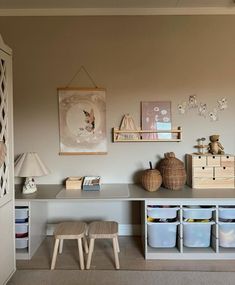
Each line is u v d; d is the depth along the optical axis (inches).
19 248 93.0
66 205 112.0
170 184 99.5
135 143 110.4
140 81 108.6
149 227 93.2
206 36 107.6
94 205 112.0
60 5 104.0
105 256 93.9
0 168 72.2
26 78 108.7
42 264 88.6
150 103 108.7
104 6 105.1
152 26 107.7
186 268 85.7
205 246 94.3
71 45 108.2
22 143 110.0
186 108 108.9
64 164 110.7
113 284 77.0
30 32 107.8
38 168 97.9
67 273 83.0
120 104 108.9
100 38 108.0
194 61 108.0
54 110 109.3
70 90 108.2
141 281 78.4
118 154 110.6
